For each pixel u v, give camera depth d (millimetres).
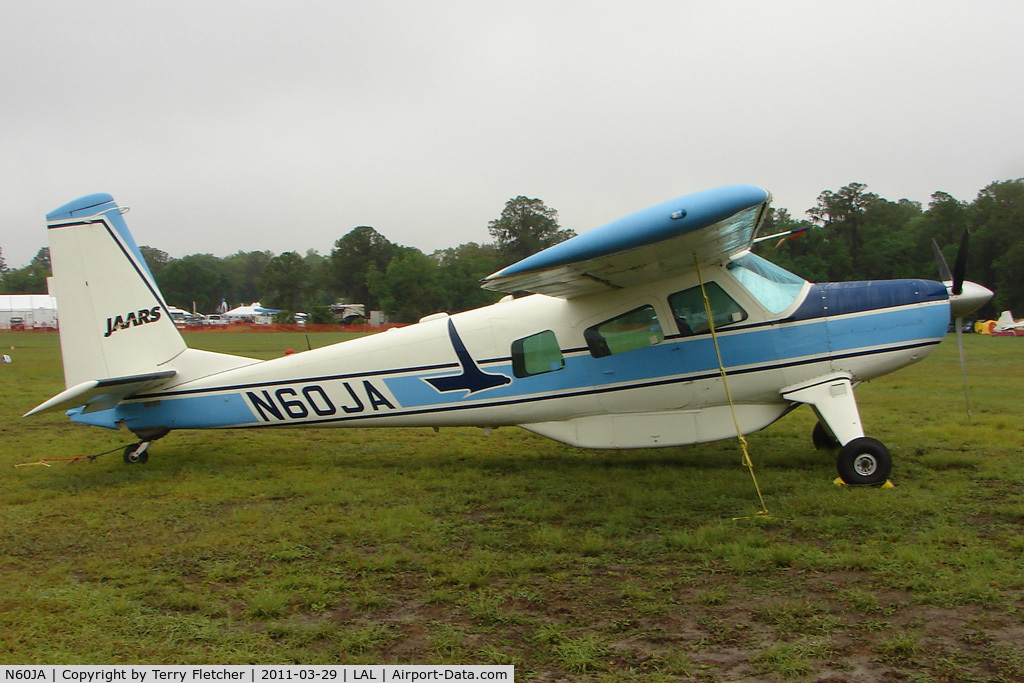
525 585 4094
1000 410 10195
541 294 6621
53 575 4355
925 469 6621
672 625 3547
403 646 3387
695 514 5426
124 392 7566
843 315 6551
